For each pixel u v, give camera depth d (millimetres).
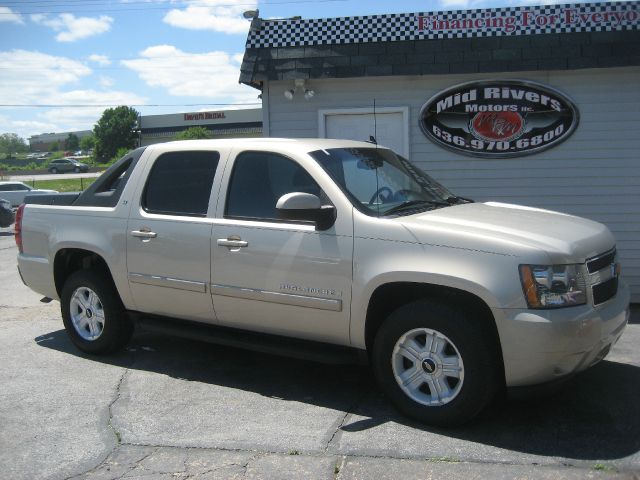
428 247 4094
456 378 4098
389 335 4266
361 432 4156
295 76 8195
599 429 4129
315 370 5461
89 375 5391
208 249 4918
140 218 5332
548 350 3762
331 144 5074
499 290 3846
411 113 8273
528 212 4906
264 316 4758
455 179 8266
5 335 6738
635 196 7922
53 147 157500
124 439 4141
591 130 7930
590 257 4078
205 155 5207
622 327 4289
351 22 8086
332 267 4379
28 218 6199
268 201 4801
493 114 8078
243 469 3697
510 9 7762
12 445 4090
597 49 7586
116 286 5527
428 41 7918
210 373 5414
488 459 3736
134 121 91250
